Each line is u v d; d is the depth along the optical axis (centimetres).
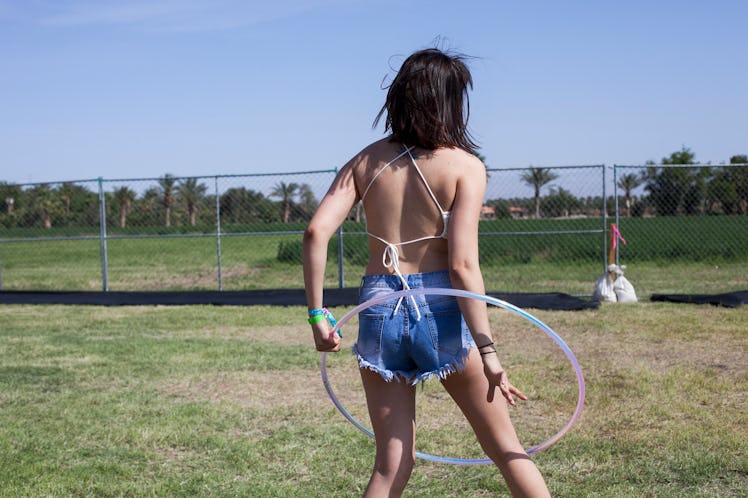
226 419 515
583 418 495
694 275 1488
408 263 235
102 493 384
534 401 540
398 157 237
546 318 936
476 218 228
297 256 1919
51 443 464
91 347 798
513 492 239
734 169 1534
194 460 434
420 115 235
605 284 1074
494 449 241
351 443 458
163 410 538
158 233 1867
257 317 1024
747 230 2238
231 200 1455
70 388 612
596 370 635
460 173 231
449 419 505
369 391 241
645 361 671
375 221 239
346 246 1802
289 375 656
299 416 523
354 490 384
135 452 445
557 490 371
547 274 1564
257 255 2392
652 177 1539
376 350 234
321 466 420
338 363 702
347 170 246
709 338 773
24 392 598
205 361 716
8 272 1981
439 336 231
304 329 923
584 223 2409
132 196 1505
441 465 416
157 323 989
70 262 2330
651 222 2483
